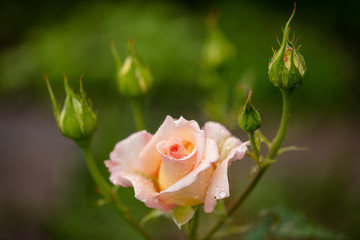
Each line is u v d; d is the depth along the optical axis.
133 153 0.46
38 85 1.31
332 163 0.85
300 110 1.40
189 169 0.44
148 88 0.55
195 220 0.47
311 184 0.83
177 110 1.06
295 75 0.46
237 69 1.19
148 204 0.45
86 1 1.72
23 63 1.17
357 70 1.62
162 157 0.44
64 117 0.49
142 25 1.07
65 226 0.74
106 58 1.07
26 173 1.34
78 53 1.10
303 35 1.45
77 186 0.75
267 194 0.77
